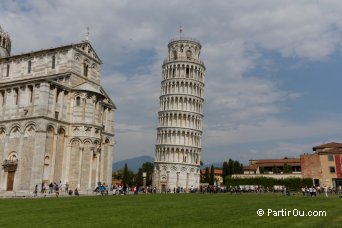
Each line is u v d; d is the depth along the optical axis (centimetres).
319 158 11394
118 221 2269
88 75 7438
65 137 6531
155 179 11906
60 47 7050
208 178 15375
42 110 6075
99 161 6869
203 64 12975
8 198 4866
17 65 7494
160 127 12225
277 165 14500
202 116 12681
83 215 2581
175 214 2720
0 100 6619
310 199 5162
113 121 8044
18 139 6253
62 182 6366
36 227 1992
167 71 12712
